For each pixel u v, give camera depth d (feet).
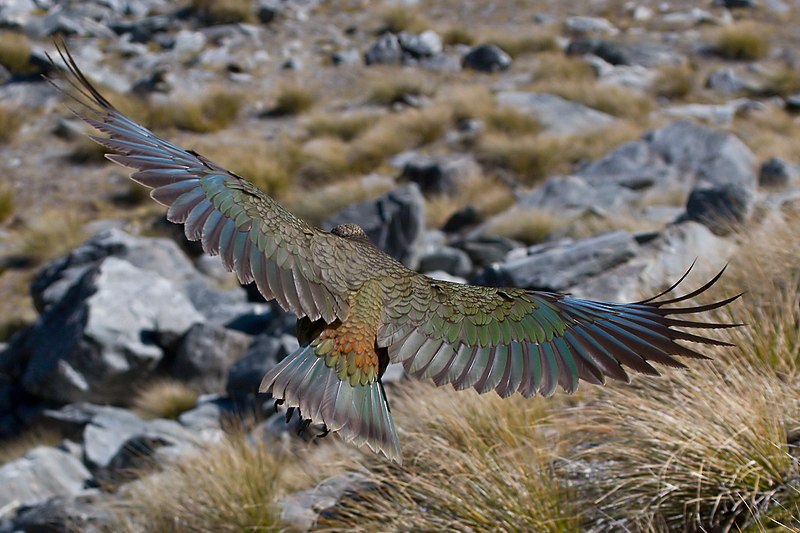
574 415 22.86
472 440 22.04
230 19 108.78
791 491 17.57
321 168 75.82
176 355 48.91
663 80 89.04
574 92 84.89
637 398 21.04
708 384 20.33
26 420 47.01
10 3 109.81
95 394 47.85
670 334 7.32
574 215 56.75
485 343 7.55
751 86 87.76
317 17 111.45
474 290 7.87
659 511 18.26
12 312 61.26
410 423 24.89
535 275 39.04
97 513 30.04
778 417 19.20
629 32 103.40
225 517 25.04
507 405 23.66
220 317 54.90
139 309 49.65
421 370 7.45
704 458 18.42
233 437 29.66
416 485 21.08
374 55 99.30
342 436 7.03
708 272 29.50
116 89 91.45
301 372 7.24
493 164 72.84
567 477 20.18
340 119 85.30
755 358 21.91
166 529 25.63
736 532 17.53
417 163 71.00
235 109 88.69
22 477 37.52
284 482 26.76
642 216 54.75
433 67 96.48
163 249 60.39
